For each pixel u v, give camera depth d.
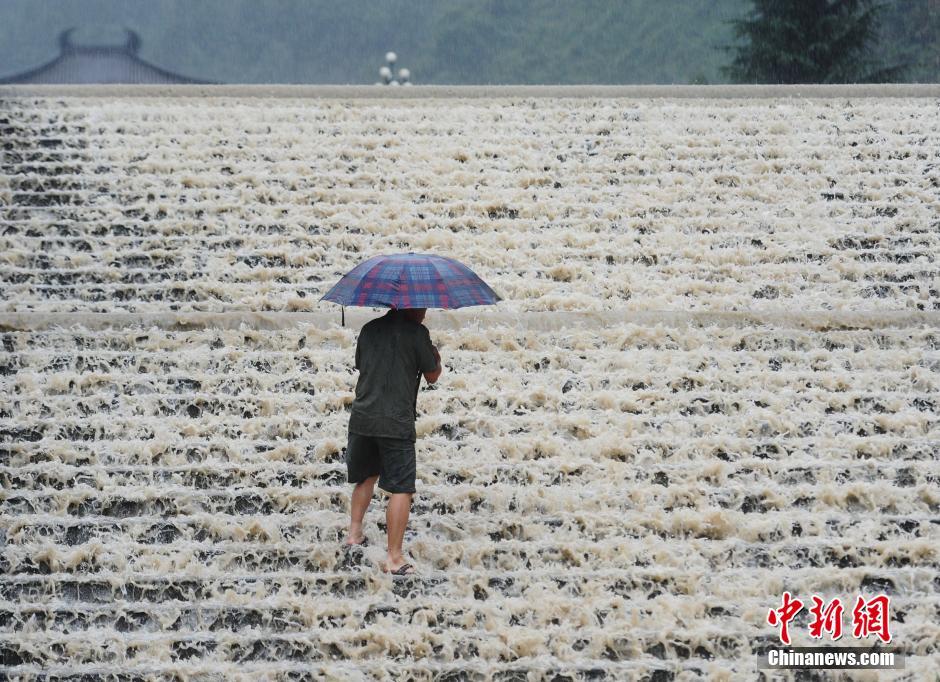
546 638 21.69
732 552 23.69
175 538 24.03
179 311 30.56
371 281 22.16
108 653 21.52
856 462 25.75
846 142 38.69
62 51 119.88
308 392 28.06
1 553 23.33
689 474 25.50
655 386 28.14
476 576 22.92
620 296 31.58
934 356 28.89
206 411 27.30
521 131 39.62
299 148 38.25
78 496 24.61
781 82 121.31
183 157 37.66
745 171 37.19
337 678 20.94
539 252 33.06
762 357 28.95
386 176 36.72
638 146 38.62
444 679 21.14
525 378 28.36
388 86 41.59
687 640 21.72
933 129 39.34
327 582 22.89
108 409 27.23
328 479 25.45
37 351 28.73
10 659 21.50
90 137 38.56
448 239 33.53
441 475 25.52
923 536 24.03
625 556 23.42
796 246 33.38
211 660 21.50
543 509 24.70
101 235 34.06
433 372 22.81
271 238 33.66
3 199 35.47
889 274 32.19
